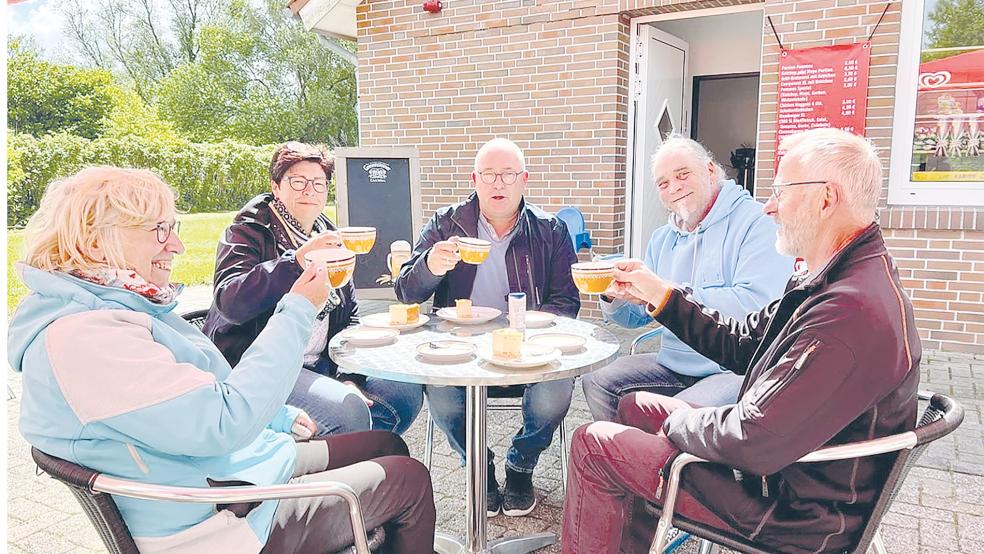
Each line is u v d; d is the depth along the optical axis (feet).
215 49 78.07
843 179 5.04
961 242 16.08
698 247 8.73
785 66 17.15
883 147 16.51
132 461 4.29
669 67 22.09
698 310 6.91
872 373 4.50
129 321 4.40
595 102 19.81
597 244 20.42
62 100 63.36
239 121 78.95
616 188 20.11
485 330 7.96
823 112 16.90
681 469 5.22
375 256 15.38
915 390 4.86
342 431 7.48
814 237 5.26
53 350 4.09
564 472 9.32
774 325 5.52
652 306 7.06
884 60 16.21
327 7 22.45
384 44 22.86
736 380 7.71
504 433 12.12
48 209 4.45
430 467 9.66
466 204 9.63
